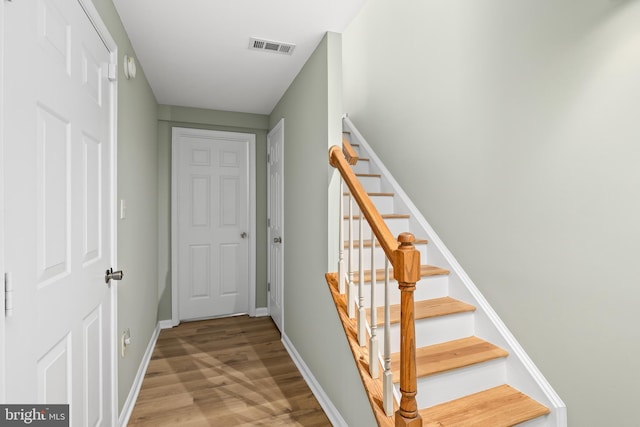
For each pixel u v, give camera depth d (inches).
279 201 119.1
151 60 87.4
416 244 86.7
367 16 123.5
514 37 64.9
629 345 47.7
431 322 68.9
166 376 88.7
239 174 138.4
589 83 51.9
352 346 60.4
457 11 80.3
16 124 30.4
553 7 57.2
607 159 49.7
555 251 57.6
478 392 62.5
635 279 46.9
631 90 46.7
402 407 45.2
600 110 50.4
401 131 103.1
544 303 59.7
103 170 56.0
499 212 68.9
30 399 32.4
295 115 100.2
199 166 132.5
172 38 77.0
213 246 134.7
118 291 64.4
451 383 60.2
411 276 44.7
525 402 59.4
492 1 70.2
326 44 75.9
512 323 66.2
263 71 95.7
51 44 37.4
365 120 124.9
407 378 44.8
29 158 32.6
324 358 76.3
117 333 62.9
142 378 86.6
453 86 81.6
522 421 54.8
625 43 47.3
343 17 70.1
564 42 55.4
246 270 139.8
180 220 129.9
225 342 111.8
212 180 134.4
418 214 93.7
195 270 132.2
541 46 59.5
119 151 65.4
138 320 83.7
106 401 57.2
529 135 62.0
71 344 42.7
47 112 36.6
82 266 46.8
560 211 56.6
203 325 128.0
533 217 61.6
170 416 71.2
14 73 30.1
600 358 51.2
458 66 79.9
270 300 136.2
